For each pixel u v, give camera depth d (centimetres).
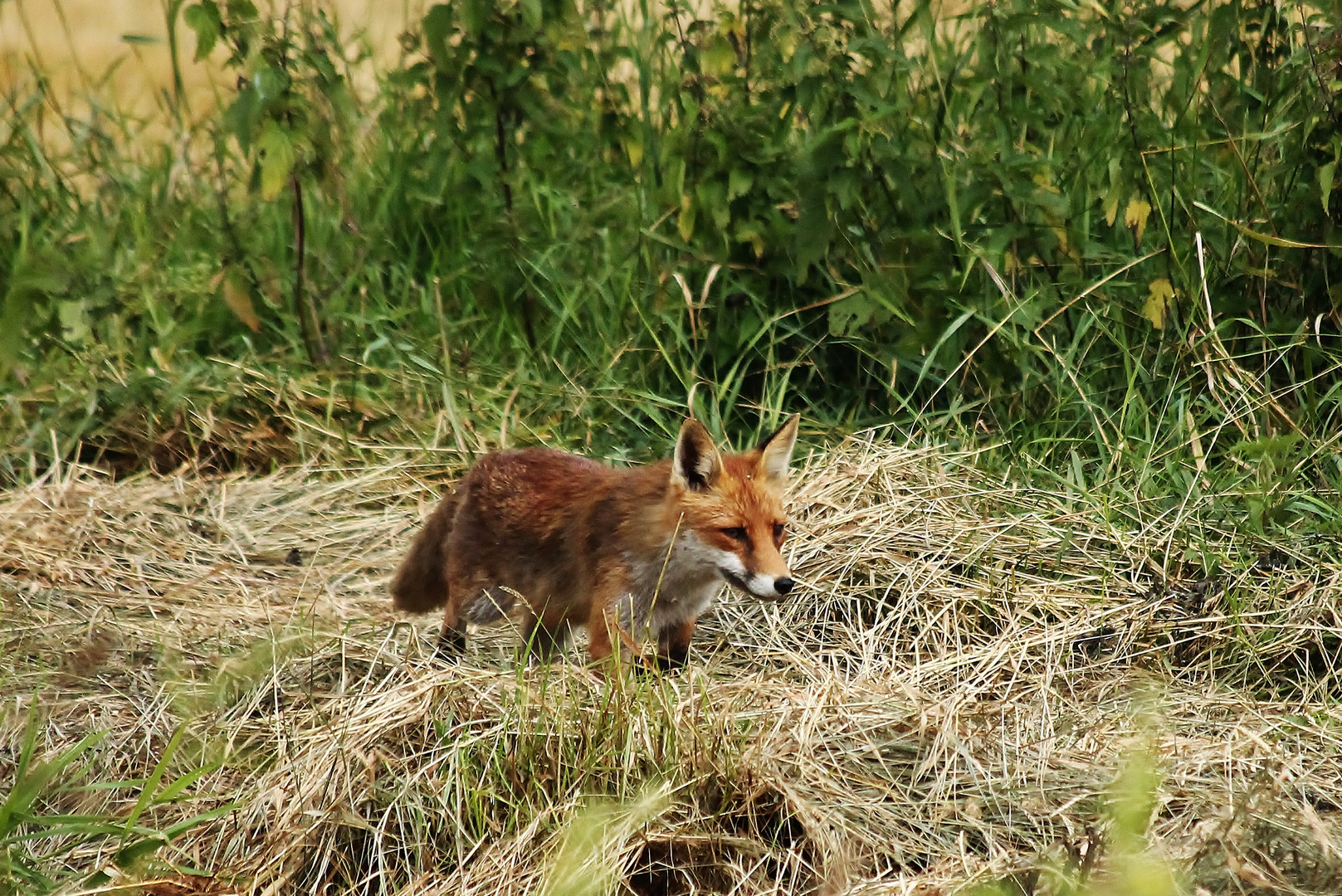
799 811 837
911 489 1310
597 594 1060
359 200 1739
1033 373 1422
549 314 1630
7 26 2792
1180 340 1381
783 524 1077
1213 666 1080
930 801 880
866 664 1070
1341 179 1388
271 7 1554
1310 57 1421
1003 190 1425
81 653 1073
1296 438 1234
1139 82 1504
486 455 1168
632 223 1614
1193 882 779
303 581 1253
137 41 1579
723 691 995
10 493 1366
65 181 1912
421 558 1160
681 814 849
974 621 1138
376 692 959
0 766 945
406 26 1852
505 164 1614
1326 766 920
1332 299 1382
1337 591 1106
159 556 1281
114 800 912
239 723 973
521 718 889
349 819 849
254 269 1634
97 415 1482
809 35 1448
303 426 1480
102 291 1563
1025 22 1427
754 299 1491
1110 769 907
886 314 1424
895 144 1466
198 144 1928
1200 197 1470
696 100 1546
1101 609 1141
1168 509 1273
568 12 1614
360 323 1614
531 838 827
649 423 1516
